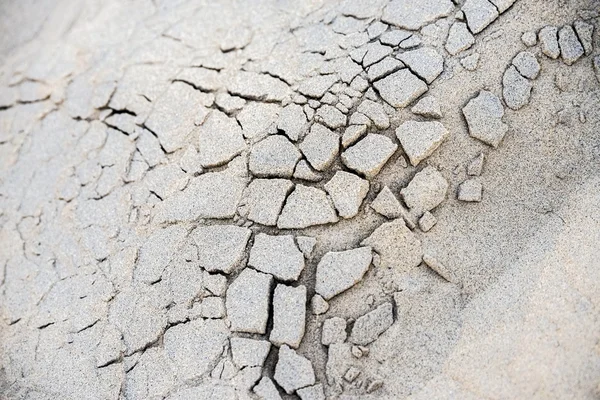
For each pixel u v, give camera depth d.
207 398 0.27
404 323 0.27
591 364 0.25
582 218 0.28
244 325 0.28
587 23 0.31
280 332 0.28
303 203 0.30
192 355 0.28
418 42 0.32
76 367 0.30
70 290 0.32
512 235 0.28
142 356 0.29
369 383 0.26
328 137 0.30
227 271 0.29
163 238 0.31
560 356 0.26
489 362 0.26
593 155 0.29
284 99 0.32
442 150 0.30
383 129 0.30
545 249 0.27
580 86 0.30
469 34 0.31
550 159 0.29
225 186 0.31
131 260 0.31
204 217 0.31
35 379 0.30
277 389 0.27
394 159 0.30
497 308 0.27
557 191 0.29
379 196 0.29
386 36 0.32
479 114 0.30
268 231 0.30
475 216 0.29
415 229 0.29
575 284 0.27
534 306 0.26
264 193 0.30
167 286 0.30
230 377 0.27
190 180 0.32
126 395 0.28
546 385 0.25
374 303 0.28
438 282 0.28
